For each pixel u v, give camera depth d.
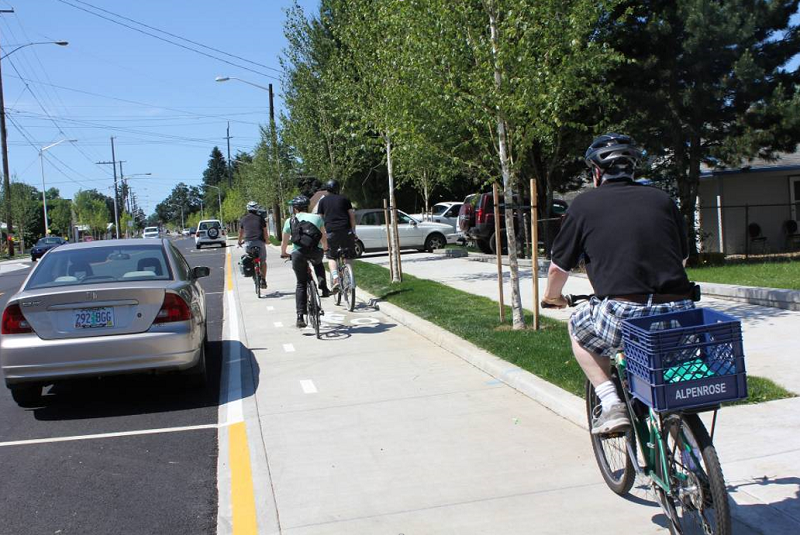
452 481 4.73
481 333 8.90
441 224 25.80
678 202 15.78
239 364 8.66
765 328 8.16
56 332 6.75
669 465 3.56
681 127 14.95
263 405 6.86
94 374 6.77
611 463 4.42
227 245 53.00
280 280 18.69
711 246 20.31
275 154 37.38
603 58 13.52
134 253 7.88
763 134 14.11
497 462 5.02
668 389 3.23
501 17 8.95
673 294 3.64
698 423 3.35
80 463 5.58
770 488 4.08
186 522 4.44
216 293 17.28
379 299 12.80
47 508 4.72
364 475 4.93
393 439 5.64
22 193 64.88
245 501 4.60
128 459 5.64
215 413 6.89
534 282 8.88
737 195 20.30
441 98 9.58
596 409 4.38
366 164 29.48
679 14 14.09
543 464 4.93
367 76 14.41
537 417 5.97
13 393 7.24
